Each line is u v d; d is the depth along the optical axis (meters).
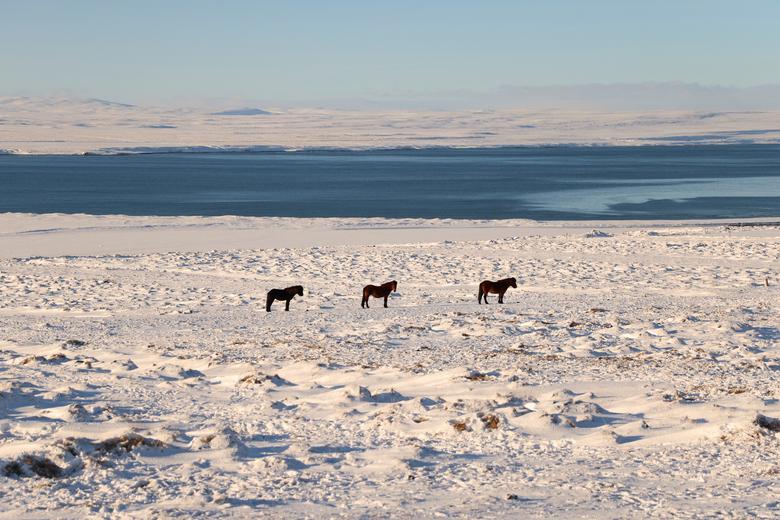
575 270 58.97
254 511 12.37
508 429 17.50
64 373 25.67
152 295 50.59
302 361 26.72
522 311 40.03
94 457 15.18
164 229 93.06
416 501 12.80
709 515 11.71
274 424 18.62
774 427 16.81
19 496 13.30
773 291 48.16
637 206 133.75
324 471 14.77
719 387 21.69
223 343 31.64
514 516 11.84
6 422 18.77
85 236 86.00
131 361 27.42
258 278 57.75
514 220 104.44
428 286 52.97
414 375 24.08
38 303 47.88
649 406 19.23
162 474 14.57
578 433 17.25
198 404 21.12
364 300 43.38
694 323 33.97
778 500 12.45
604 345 29.67
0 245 79.56
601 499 12.71
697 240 76.31
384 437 17.31
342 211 127.56
